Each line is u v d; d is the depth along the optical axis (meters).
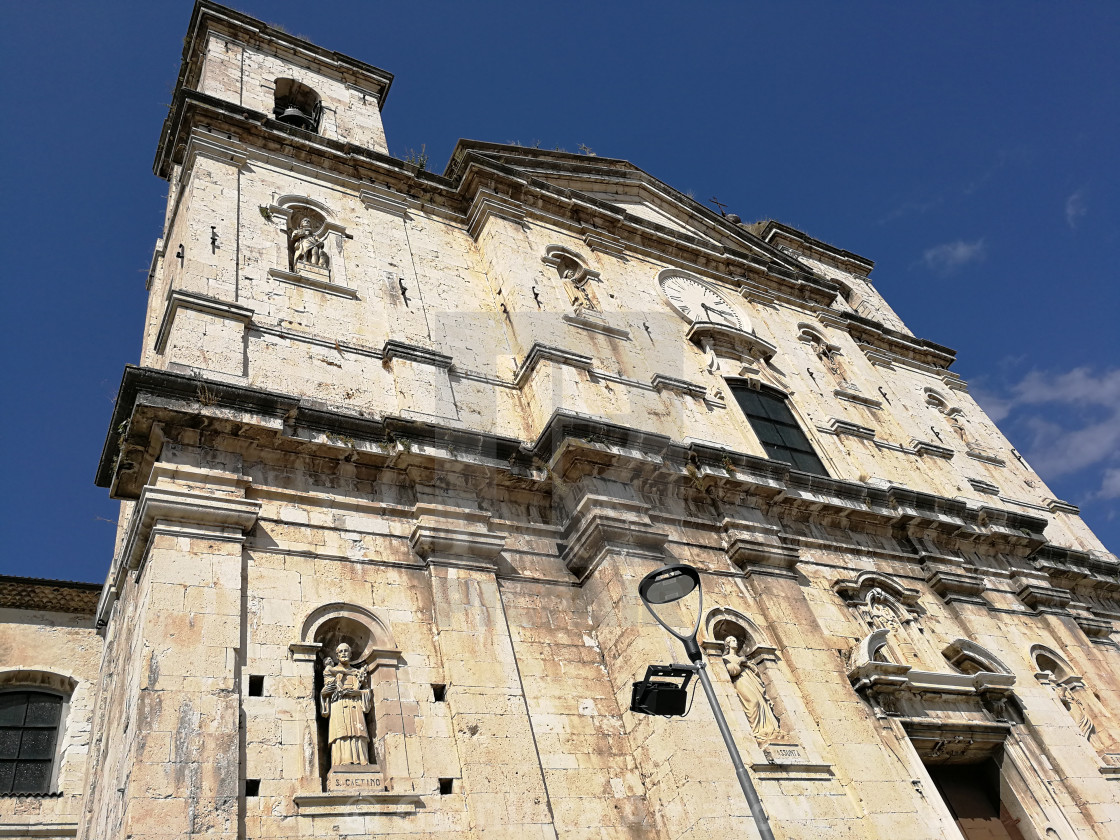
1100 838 17.52
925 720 17.09
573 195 24.86
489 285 21.62
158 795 9.97
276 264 18.33
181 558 12.11
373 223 21.14
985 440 32.34
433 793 11.77
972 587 21.31
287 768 11.12
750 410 22.97
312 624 12.68
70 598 20.05
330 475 14.59
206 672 11.22
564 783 12.91
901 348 33.69
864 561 20.20
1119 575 26.30
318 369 16.53
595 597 15.31
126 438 13.20
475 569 14.51
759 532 18.28
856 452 24.08
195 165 19.33
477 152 24.58
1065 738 18.92
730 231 31.00
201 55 25.78
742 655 16.12
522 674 13.89
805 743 15.06
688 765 12.98
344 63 27.88
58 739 18.33
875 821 14.38
